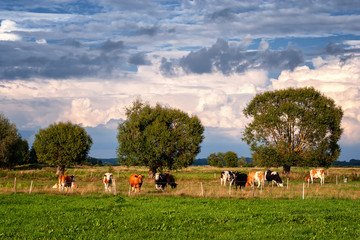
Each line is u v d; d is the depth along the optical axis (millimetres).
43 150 65688
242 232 14891
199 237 14156
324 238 14047
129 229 15383
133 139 53531
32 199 24281
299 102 53844
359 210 20875
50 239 13594
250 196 26797
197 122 55188
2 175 51250
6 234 14180
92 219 17281
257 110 55906
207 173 67562
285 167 55344
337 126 52781
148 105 57156
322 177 43438
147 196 26828
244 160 136250
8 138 68688
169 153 54406
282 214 19062
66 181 32875
